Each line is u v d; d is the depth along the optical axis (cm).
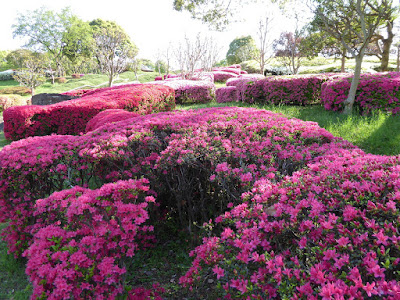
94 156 286
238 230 168
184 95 1338
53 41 4306
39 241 180
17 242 282
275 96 941
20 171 290
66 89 3080
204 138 305
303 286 115
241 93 1063
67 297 147
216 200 292
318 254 131
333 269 120
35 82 2777
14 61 4144
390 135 489
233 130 336
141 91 938
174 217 331
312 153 290
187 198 293
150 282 247
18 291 249
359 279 107
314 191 176
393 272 118
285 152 281
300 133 346
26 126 799
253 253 142
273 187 196
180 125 350
